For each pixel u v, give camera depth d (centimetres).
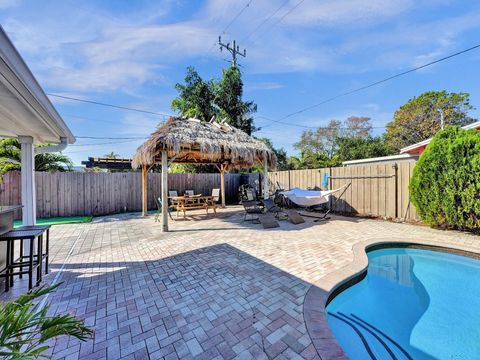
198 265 413
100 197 1026
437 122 1975
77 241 580
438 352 250
